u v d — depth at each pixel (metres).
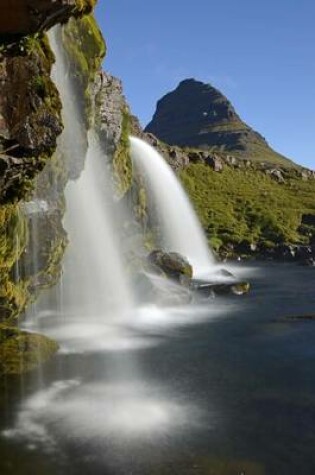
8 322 27.08
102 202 43.50
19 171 20.20
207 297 41.56
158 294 36.84
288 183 148.50
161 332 29.81
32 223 27.03
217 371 22.70
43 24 18.20
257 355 25.25
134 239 52.47
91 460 14.98
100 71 37.00
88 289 37.09
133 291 37.41
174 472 14.44
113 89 41.06
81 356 24.56
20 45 18.97
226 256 80.56
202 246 76.75
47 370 22.25
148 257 45.41
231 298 42.19
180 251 69.94
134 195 58.03
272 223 100.56
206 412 18.27
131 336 28.75
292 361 24.25
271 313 35.75
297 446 15.91
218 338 28.56
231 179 135.75
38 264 27.94
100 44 32.53
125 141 49.84
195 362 24.02
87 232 39.31
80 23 30.19
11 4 16.78
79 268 37.38
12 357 22.47
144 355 25.06
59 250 30.36
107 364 23.41
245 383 21.20
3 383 20.55
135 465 14.77
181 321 32.75
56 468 14.54
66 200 36.28
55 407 18.45
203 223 97.12
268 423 17.44
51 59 21.05
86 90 30.80
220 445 15.94
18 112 19.41
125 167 49.56
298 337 28.84
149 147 75.12
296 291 46.69
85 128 31.45
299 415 18.06
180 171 122.00
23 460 14.93
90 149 39.19
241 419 17.73
